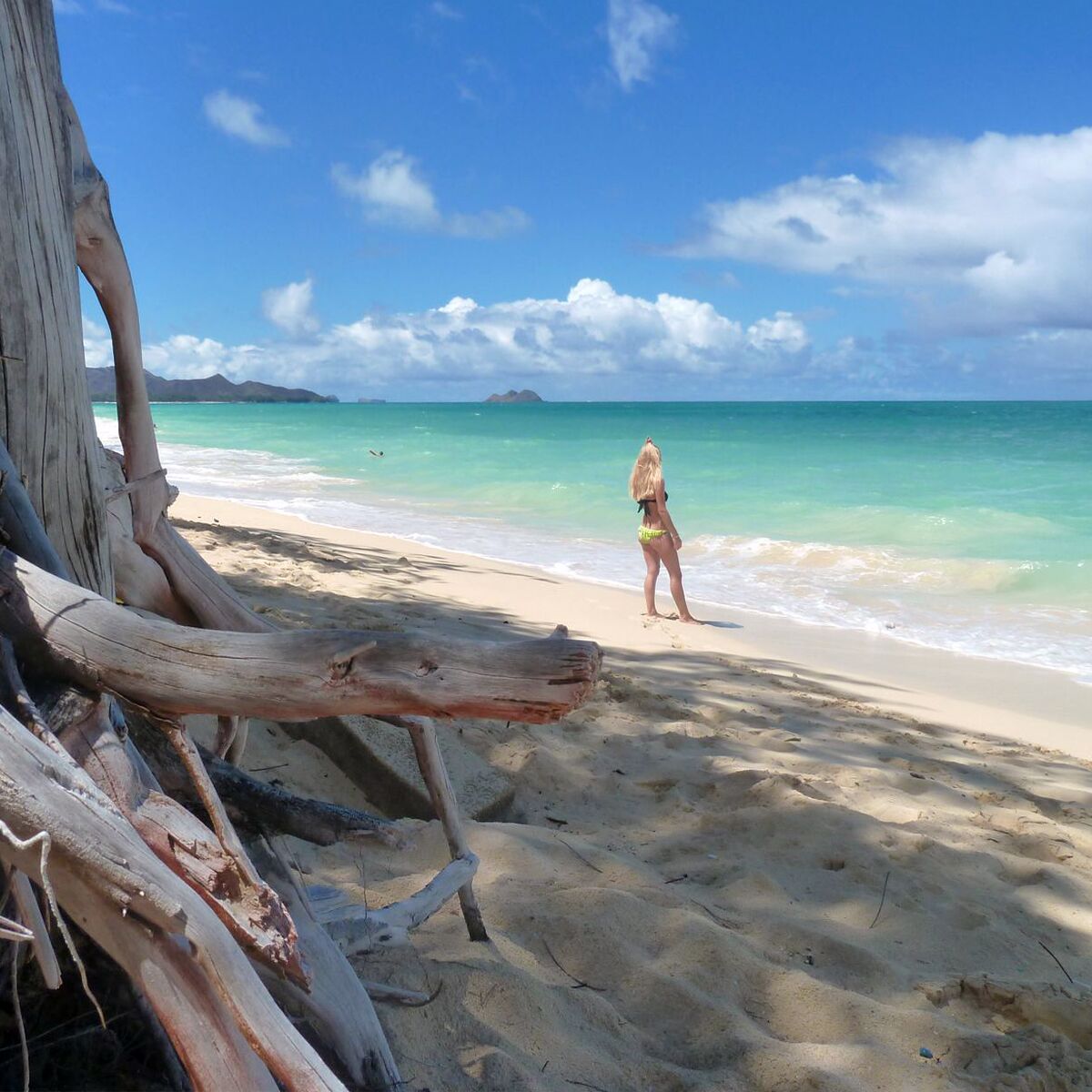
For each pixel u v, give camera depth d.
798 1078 2.54
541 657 1.43
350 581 8.77
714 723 5.90
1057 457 29.94
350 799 4.10
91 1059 2.04
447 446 36.91
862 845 4.10
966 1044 2.80
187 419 83.69
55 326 2.01
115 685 1.58
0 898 1.60
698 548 13.45
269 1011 1.32
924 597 10.77
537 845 3.80
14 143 1.92
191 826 1.52
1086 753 6.11
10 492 1.78
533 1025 2.60
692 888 3.69
